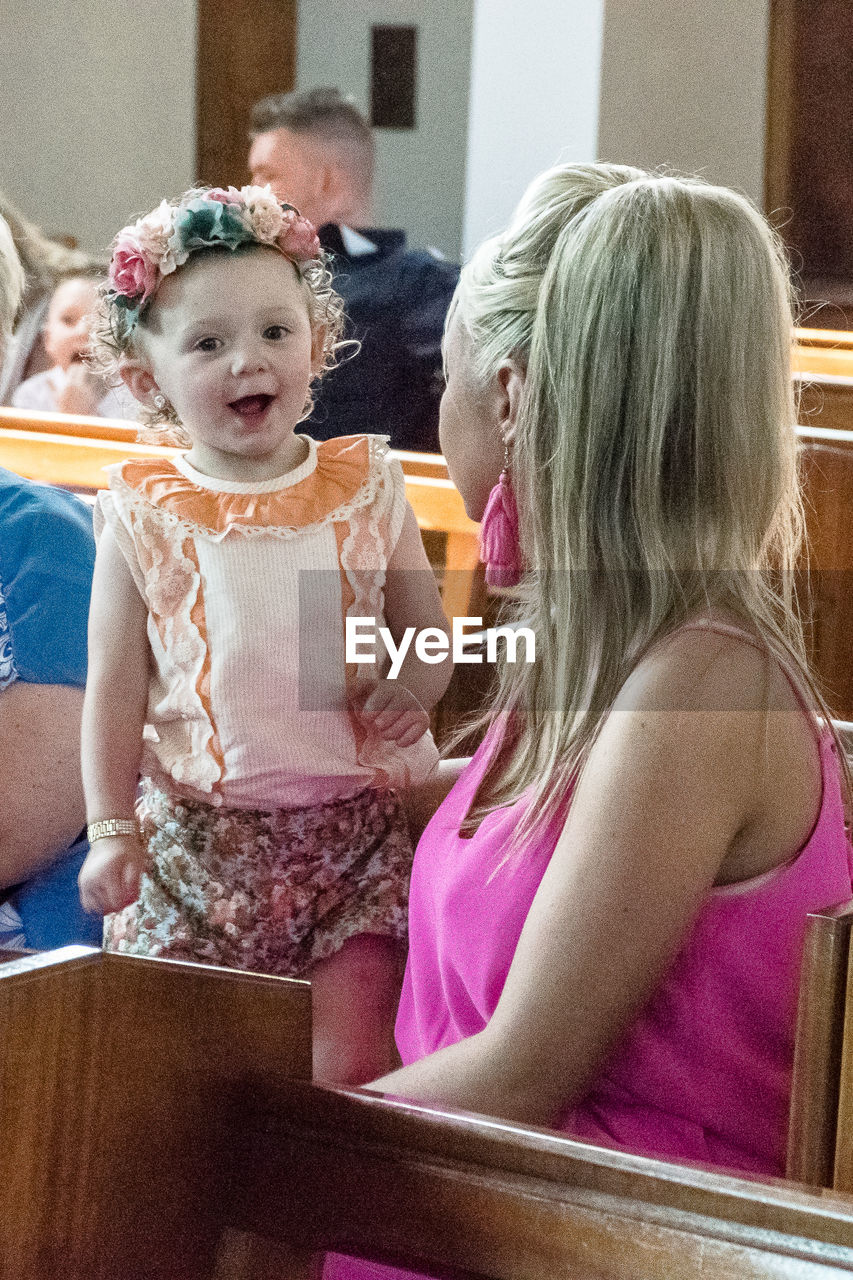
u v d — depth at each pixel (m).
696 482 1.18
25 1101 0.78
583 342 1.19
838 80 5.84
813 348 3.91
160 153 6.95
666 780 1.11
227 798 1.67
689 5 6.20
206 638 1.67
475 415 1.38
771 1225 0.73
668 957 1.12
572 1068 1.12
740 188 6.14
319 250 1.77
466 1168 0.82
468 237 6.73
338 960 1.67
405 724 1.68
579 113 6.43
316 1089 0.86
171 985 0.83
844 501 3.05
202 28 6.74
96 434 3.01
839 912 1.03
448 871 1.30
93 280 4.56
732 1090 1.20
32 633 1.86
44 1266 0.79
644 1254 0.75
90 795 1.65
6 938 1.90
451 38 6.64
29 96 7.04
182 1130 0.85
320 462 1.77
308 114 4.31
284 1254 0.87
